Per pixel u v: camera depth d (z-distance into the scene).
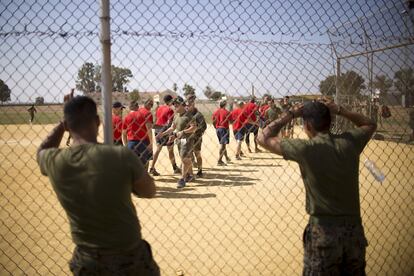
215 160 11.20
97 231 1.80
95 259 1.82
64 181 1.79
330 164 2.12
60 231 4.69
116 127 6.26
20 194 6.63
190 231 4.73
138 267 1.89
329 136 2.24
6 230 4.71
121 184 1.81
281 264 3.71
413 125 8.76
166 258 3.88
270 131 2.30
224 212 5.57
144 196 2.01
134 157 1.88
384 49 4.91
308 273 2.19
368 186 7.04
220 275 3.47
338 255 2.11
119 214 1.82
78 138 1.88
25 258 3.83
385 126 10.50
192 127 7.14
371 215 5.25
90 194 1.77
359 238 2.16
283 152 2.21
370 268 3.54
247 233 4.64
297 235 4.55
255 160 11.08
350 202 2.17
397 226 4.76
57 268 3.59
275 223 5.02
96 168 1.77
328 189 2.13
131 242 1.86
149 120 6.20
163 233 4.65
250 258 3.87
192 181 7.95
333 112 2.48
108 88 2.28
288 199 6.34
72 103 1.87
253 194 6.73
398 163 9.16
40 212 5.53
